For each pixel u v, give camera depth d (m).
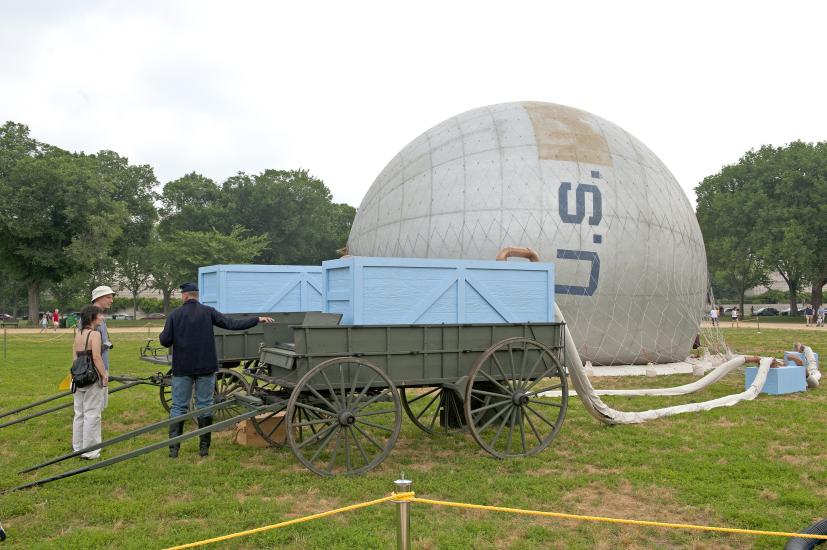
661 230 16.50
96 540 5.20
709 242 58.44
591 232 15.52
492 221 15.56
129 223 60.22
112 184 51.25
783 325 47.69
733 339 30.03
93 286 72.94
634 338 16.16
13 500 6.25
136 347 27.08
